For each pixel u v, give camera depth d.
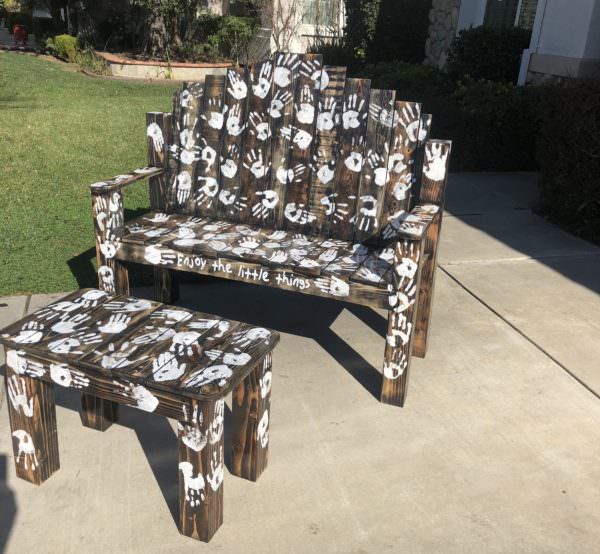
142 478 2.36
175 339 2.19
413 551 2.07
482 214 5.50
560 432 2.69
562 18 6.98
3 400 2.78
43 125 8.20
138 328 2.26
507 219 5.39
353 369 3.12
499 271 4.32
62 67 15.05
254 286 4.02
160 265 3.03
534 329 3.55
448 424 2.73
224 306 3.74
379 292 2.69
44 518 2.16
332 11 14.86
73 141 7.45
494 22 9.10
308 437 2.62
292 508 2.24
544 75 7.30
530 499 2.31
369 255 3.00
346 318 3.65
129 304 2.45
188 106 3.39
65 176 6.14
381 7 11.05
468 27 9.38
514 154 6.99
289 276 2.82
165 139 3.41
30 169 6.31
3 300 3.66
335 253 3.00
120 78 13.59
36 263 4.19
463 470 2.45
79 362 2.03
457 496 2.32
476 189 6.23
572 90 4.94
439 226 2.96
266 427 2.35
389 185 3.09
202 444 1.95
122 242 3.05
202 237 3.12
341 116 3.12
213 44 15.23
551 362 3.23
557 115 5.05
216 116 3.35
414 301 2.65
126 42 16.78
